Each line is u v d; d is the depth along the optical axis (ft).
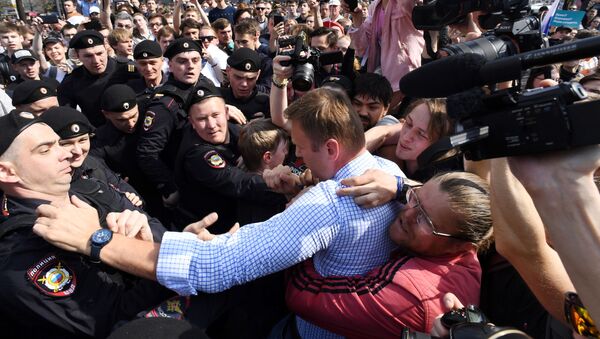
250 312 5.38
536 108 2.42
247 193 7.78
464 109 2.73
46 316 4.63
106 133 10.80
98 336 4.80
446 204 4.44
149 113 10.50
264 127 7.94
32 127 5.27
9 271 4.65
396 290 4.53
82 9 37.63
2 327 5.23
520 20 3.84
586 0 27.17
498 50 3.68
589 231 2.36
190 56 11.30
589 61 14.75
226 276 4.33
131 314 4.83
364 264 4.85
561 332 4.17
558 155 2.42
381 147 8.03
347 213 4.57
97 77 14.96
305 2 29.35
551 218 2.48
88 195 7.11
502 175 4.06
